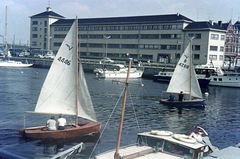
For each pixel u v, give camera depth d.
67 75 30.59
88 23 146.38
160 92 70.69
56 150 24.86
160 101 53.38
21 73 110.88
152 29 127.62
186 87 54.97
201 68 94.50
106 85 83.12
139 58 131.88
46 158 22.89
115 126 34.22
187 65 54.41
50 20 167.38
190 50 53.84
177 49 120.94
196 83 54.69
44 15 167.62
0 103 46.56
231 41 132.75
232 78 89.69
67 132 28.00
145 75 117.00
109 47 141.25
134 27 132.88
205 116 43.88
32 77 95.44
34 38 174.00
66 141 27.36
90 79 101.19
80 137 28.73
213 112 47.59
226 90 83.38
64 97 30.94
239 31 139.12
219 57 120.06
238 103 58.94
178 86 55.41
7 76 96.00
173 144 15.80
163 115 43.00
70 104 30.97
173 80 55.56
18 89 64.19
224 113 46.97
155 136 16.45
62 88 30.77
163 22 123.56
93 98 56.97
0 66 140.62
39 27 171.12
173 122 38.56
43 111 30.34
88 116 30.88
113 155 15.44
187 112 46.50
